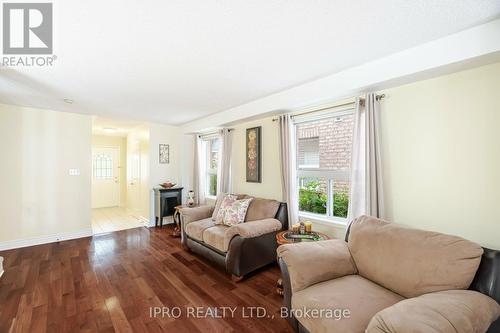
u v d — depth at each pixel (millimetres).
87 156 4152
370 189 2182
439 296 1157
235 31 1590
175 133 5250
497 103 1660
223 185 4020
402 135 2104
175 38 1665
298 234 2395
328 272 1652
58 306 2033
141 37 1646
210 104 3408
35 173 3688
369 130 2197
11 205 3498
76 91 2797
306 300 1430
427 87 1963
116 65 2084
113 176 7148
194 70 2213
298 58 1996
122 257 3170
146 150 5035
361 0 1298
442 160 1895
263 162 3492
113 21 1459
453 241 1385
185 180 5305
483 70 1713
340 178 2703
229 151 4062
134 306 2043
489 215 1689
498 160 1657
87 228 4148
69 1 1272
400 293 1454
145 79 2426
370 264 1651
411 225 2055
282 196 3115
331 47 1819
